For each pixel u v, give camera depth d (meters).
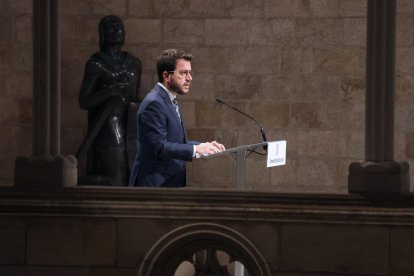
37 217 11.69
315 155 20.88
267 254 11.40
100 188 11.67
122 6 21.17
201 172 21.06
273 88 20.94
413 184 20.41
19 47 21.23
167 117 12.59
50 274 11.72
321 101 20.80
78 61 21.28
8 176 21.36
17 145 21.31
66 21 21.22
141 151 12.62
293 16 20.81
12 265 11.75
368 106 11.58
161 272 11.58
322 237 11.31
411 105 20.38
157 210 11.51
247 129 21.03
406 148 20.42
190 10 21.09
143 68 21.22
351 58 20.67
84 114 21.30
